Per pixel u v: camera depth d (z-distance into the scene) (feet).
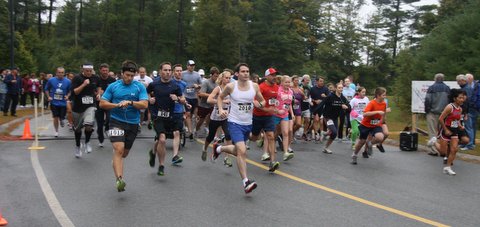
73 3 223.51
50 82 40.65
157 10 216.33
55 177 24.97
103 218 17.88
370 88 232.53
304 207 20.20
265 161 32.30
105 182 24.06
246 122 23.39
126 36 211.00
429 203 21.68
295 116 43.04
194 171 27.76
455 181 27.20
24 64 142.61
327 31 242.37
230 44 193.88
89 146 33.12
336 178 27.12
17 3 207.62
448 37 91.04
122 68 22.70
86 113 31.48
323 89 47.14
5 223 16.97
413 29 245.24
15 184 23.21
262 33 209.56
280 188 23.89
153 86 26.94
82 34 221.25
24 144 36.55
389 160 34.91
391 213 19.63
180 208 19.52
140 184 23.86
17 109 75.56
